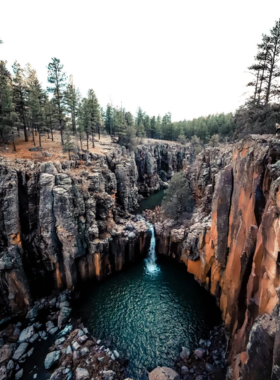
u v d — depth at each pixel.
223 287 29.14
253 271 16.83
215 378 21.11
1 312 29.73
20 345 25.38
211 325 28.56
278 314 11.39
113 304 32.59
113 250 39.94
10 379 22.30
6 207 30.67
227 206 27.98
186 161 108.88
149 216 60.19
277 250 13.03
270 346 11.28
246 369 12.86
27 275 32.53
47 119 57.69
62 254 34.78
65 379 21.77
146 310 31.42
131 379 21.66
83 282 37.09
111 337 27.19
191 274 39.38
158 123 135.75
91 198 38.66
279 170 15.70
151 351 25.45
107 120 102.94
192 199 55.00
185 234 41.72
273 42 32.22
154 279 38.16
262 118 33.53
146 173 93.81
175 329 28.30
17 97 48.78
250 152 22.05
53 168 35.22
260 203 18.95
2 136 43.62
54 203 33.34
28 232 33.56
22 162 36.31
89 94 68.38
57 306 31.55
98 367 23.03
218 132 119.62
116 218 50.16
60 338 26.48
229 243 26.86
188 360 24.00
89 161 48.12
